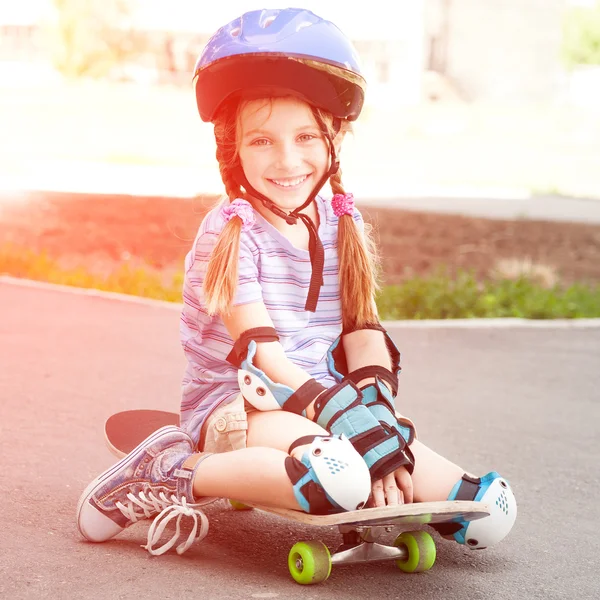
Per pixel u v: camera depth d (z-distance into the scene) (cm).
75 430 465
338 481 280
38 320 724
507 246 1270
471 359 682
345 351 341
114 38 3828
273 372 310
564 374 650
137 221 1350
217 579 296
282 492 286
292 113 318
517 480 434
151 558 311
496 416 543
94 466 411
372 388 316
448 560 330
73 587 285
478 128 3278
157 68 3997
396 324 786
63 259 1094
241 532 344
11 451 423
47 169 2017
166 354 641
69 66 3784
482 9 4347
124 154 2389
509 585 310
